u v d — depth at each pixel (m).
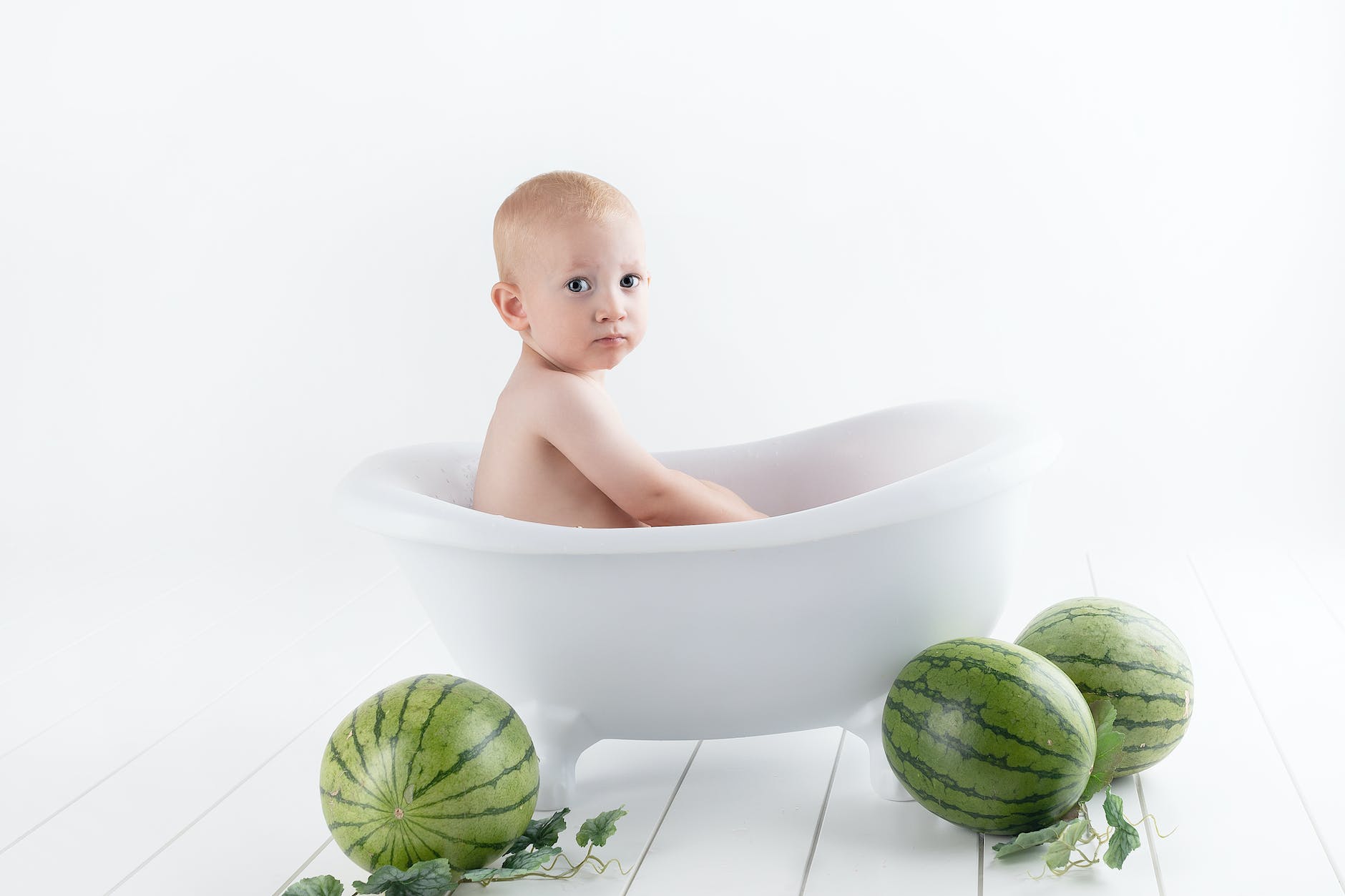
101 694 2.32
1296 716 1.94
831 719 1.69
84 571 3.34
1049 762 1.42
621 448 1.82
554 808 1.69
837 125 3.73
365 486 1.73
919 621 1.62
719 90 3.76
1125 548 3.09
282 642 2.61
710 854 1.56
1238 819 1.59
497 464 1.90
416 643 2.57
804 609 1.56
